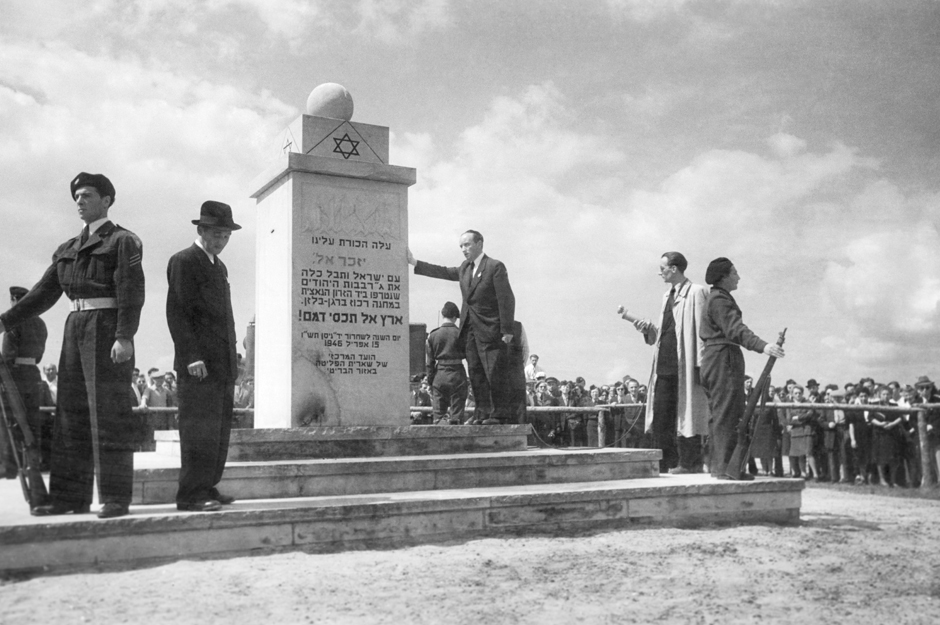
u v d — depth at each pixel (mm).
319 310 7500
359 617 3834
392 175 7891
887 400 9648
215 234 5840
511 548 5500
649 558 5266
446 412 10289
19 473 5141
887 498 8680
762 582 4672
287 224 7570
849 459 9875
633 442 12125
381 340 7719
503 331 8445
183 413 5473
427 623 3766
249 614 3854
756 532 6340
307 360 7395
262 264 8078
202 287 5676
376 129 8039
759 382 7031
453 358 10242
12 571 4551
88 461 5172
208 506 5301
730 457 7160
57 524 4668
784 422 10492
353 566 4883
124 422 5129
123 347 5148
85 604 3984
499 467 6996
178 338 5555
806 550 5637
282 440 6781
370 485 6480
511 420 8508
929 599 4324
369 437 7125
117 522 4816
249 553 5172
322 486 6316
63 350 5242
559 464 7262
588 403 13484
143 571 4680
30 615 3795
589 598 4258
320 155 7770
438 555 5242
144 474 5766
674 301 8391
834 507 7992
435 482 6723
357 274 7699
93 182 5398
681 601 4223
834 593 4434
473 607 4035
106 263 5285
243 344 10336
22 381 5891
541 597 4258
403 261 7922
